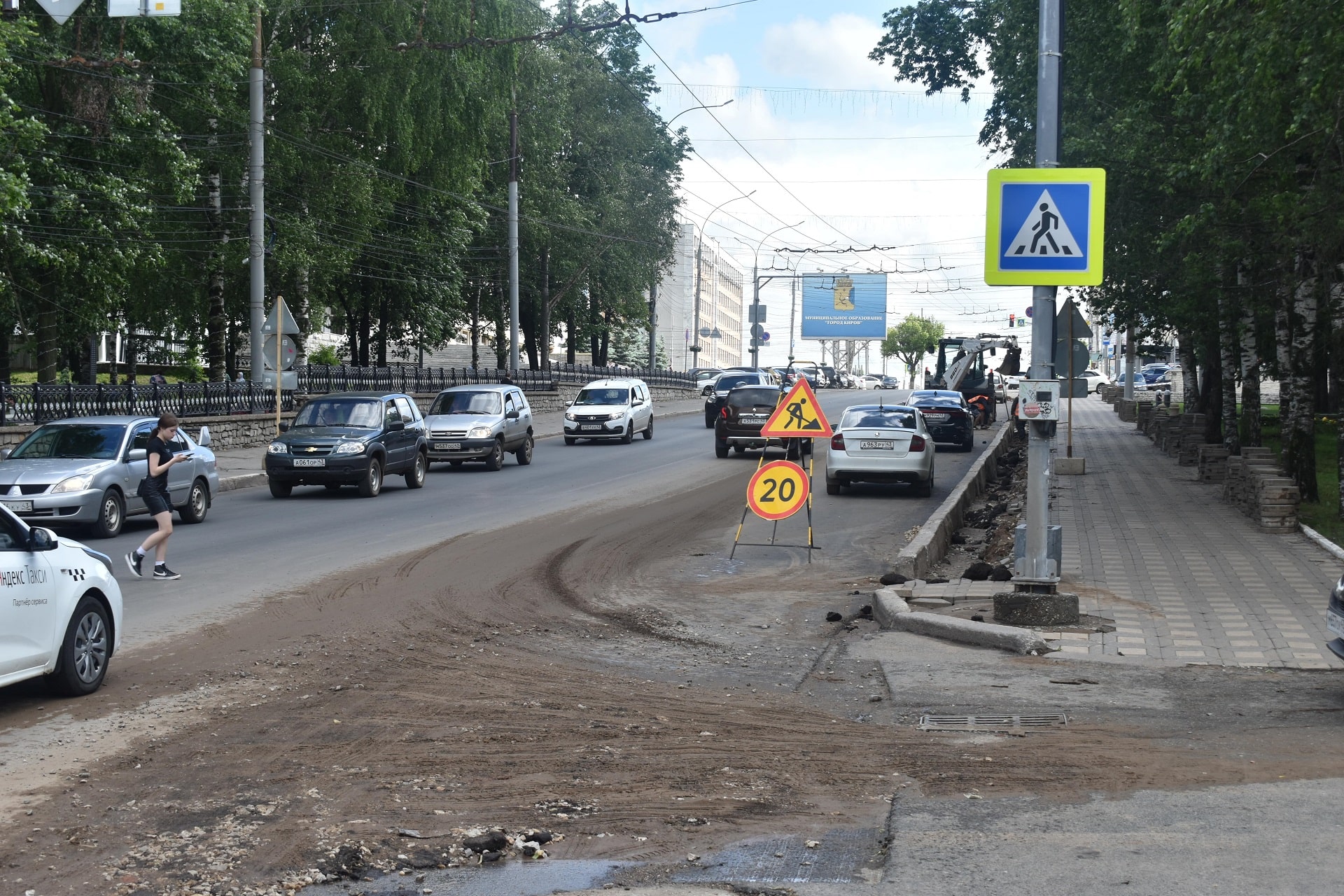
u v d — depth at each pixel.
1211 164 15.59
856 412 24.39
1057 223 11.27
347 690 8.43
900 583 13.02
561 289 62.50
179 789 6.13
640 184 64.56
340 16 37.47
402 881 4.96
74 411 25.92
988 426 48.31
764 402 32.25
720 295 177.50
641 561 15.38
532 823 5.64
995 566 13.64
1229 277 22.02
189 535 17.64
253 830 5.52
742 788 6.20
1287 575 13.73
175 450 18.83
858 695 8.58
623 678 9.06
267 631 10.56
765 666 9.65
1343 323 18.11
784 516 16.00
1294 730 7.40
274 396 35.00
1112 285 25.33
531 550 16.00
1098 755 6.82
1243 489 20.28
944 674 9.16
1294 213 15.38
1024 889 4.77
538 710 7.88
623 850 5.30
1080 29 20.70
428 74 38.38
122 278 30.09
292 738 7.14
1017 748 6.98
